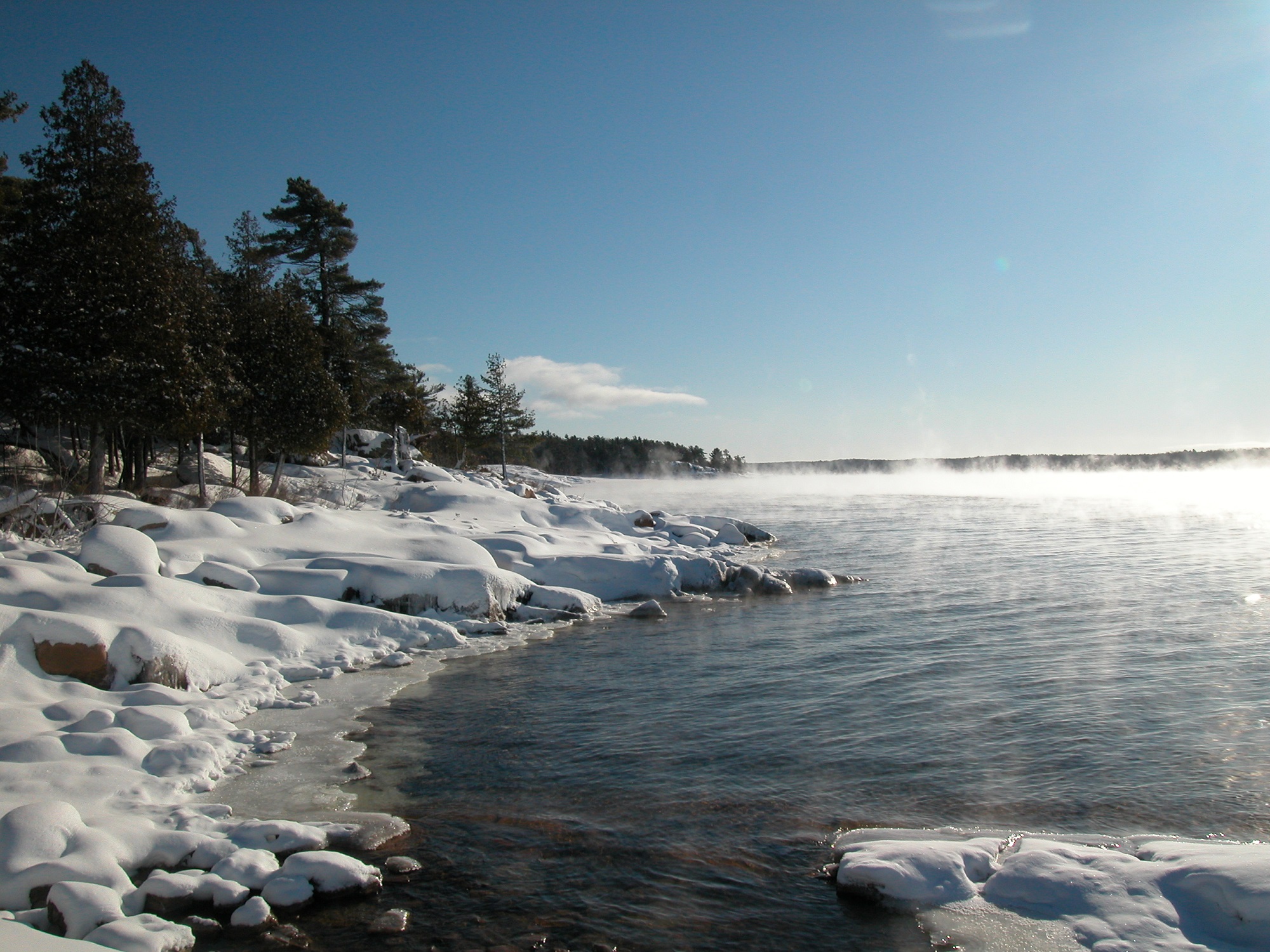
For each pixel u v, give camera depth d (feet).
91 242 64.13
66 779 21.21
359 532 58.54
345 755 26.05
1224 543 85.81
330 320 138.31
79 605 33.01
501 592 50.65
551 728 28.99
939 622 46.62
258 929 15.84
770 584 61.26
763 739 27.32
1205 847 17.03
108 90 74.38
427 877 18.08
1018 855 17.34
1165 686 31.99
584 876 18.11
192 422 70.33
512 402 199.82
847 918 16.11
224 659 34.01
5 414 67.46
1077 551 81.00
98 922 15.11
